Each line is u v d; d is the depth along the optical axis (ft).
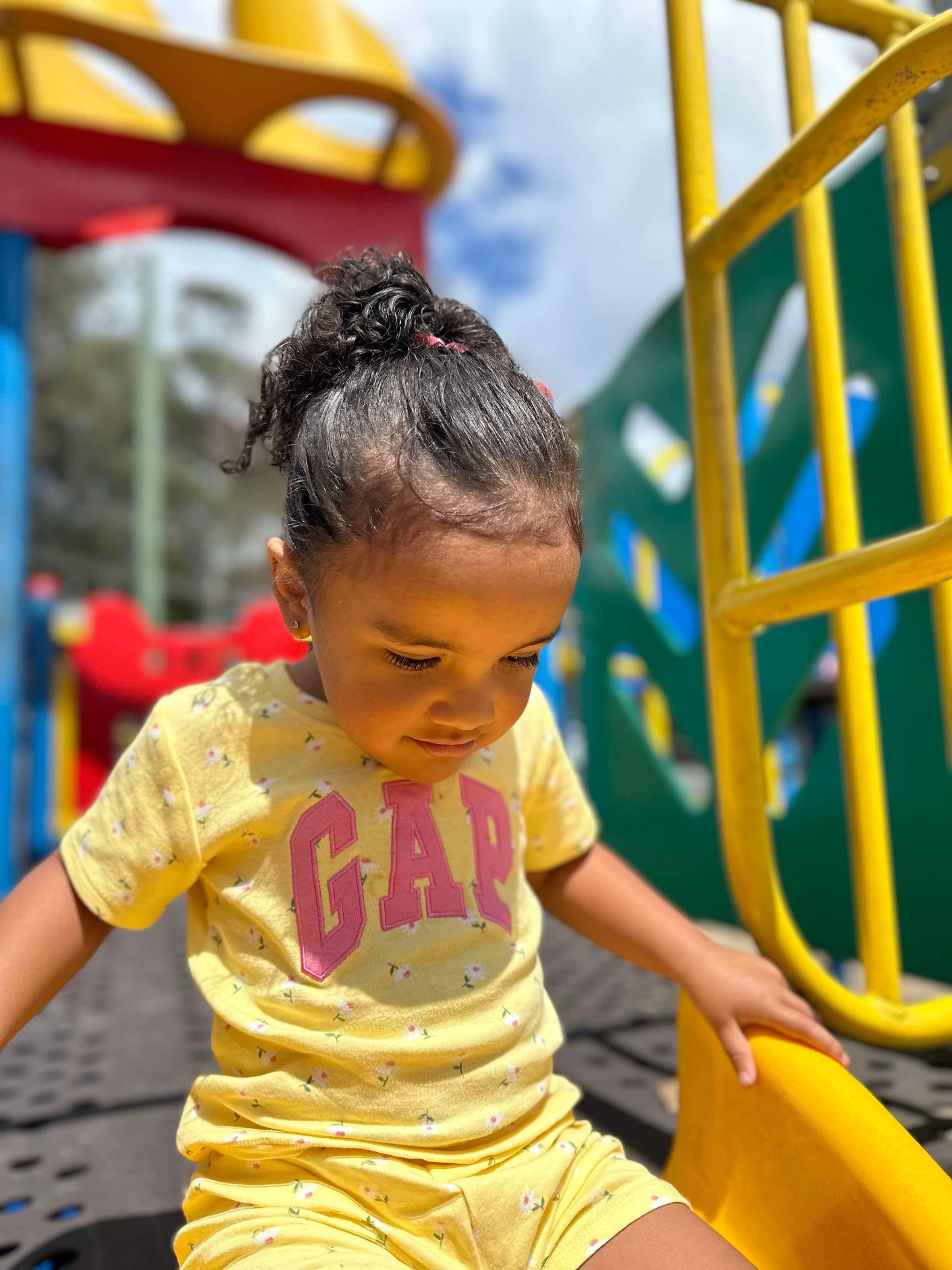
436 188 11.76
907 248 3.46
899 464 5.81
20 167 10.45
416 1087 2.39
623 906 3.09
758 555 7.14
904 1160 2.21
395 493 2.09
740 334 7.24
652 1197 2.33
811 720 13.52
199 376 61.67
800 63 3.25
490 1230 2.27
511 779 2.96
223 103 10.53
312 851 2.57
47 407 53.67
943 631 3.42
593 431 10.05
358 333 2.44
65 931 2.57
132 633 15.28
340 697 2.29
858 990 6.73
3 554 10.21
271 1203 2.26
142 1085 4.43
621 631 9.39
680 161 3.25
